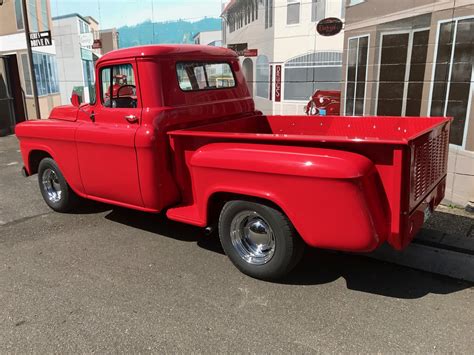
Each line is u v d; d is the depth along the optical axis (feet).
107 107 14.44
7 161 28.04
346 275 11.99
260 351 8.90
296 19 21.04
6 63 38.40
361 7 18.63
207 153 11.47
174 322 9.96
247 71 23.73
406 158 9.23
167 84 13.38
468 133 15.93
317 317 10.05
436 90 16.66
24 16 32.55
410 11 16.94
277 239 10.94
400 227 9.55
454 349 8.84
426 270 12.09
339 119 15.19
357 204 9.32
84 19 31.60
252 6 22.71
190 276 12.12
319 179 9.56
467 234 13.57
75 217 17.17
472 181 16.10
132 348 9.09
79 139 14.88
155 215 17.13
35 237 15.23
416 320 9.86
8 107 38.93
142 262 13.06
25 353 9.03
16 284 11.90
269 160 10.25
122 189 14.12
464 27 15.46
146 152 12.94
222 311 10.36
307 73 21.22
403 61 17.56
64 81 34.71
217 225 12.67
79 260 13.30
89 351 9.03
